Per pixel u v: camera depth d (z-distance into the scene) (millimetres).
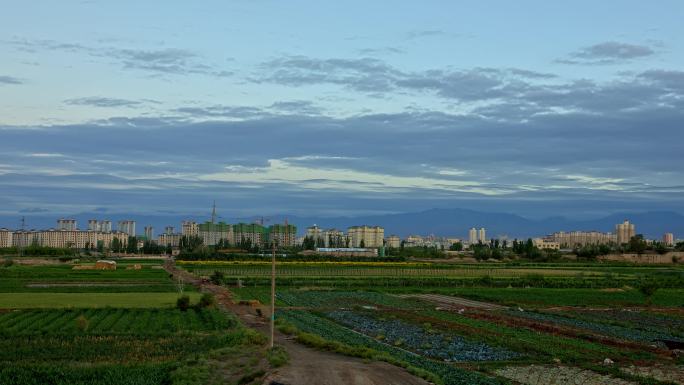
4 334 76062
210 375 53344
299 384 49812
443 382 52844
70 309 102375
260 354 62250
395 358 62000
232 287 156125
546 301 134250
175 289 141875
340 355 64500
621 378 57969
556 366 63531
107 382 51562
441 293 151250
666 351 72625
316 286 162000
